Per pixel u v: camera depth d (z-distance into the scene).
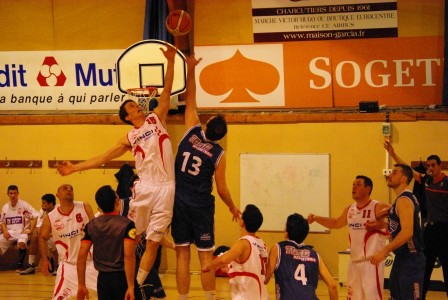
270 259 7.02
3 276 13.59
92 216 9.28
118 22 14.58
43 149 14.56
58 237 9.12
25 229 14.09
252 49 14.11
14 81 14.92
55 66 14.78
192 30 14.28
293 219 7.11
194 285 12.66
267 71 14.08
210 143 7.64
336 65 13.88
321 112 13.77
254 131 13.80
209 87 14.20
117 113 14.56
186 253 7.74
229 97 14.18
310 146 13.60
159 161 7.39
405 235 7.82
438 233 10.45
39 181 14.57
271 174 13.69
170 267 13.91
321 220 8.94
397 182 8.25
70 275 9.02
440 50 13.53
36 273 13.95
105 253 7.34
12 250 14.60
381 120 13.33
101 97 14.63
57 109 14.78
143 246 9.06
